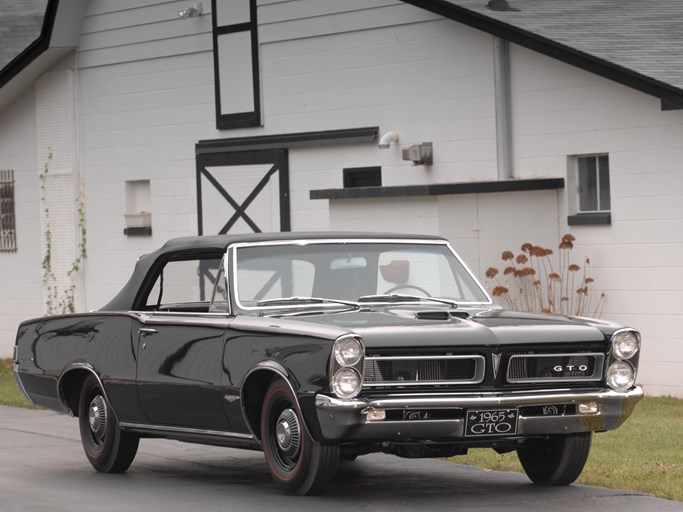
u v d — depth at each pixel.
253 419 10.18
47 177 26.53
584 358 9.97
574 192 18.72
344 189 20.05
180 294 11.37
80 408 12.17
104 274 25.62
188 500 10.12
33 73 26.33
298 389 9.48
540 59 18.91
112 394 11.59
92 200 25.73
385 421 9.29
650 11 20.67
